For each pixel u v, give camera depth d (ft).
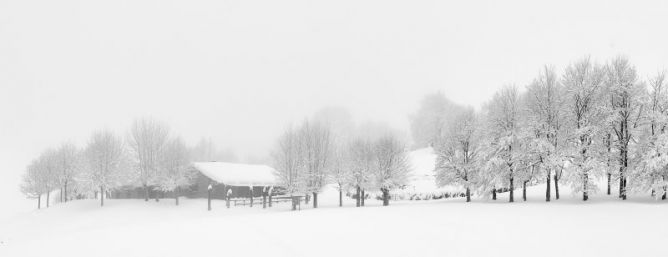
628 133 118.42
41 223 152.05
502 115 131.95
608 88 119.55
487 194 137.18
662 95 116.88
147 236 75.77
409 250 61.16
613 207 100.42
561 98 123.03
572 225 79.05
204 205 172.14
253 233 76.07
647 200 111.55
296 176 166.50
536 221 85.15
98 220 147.95
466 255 57.88
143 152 187.32
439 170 149.28
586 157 117.80
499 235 70.90
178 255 60.49
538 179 130.00
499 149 129.39
